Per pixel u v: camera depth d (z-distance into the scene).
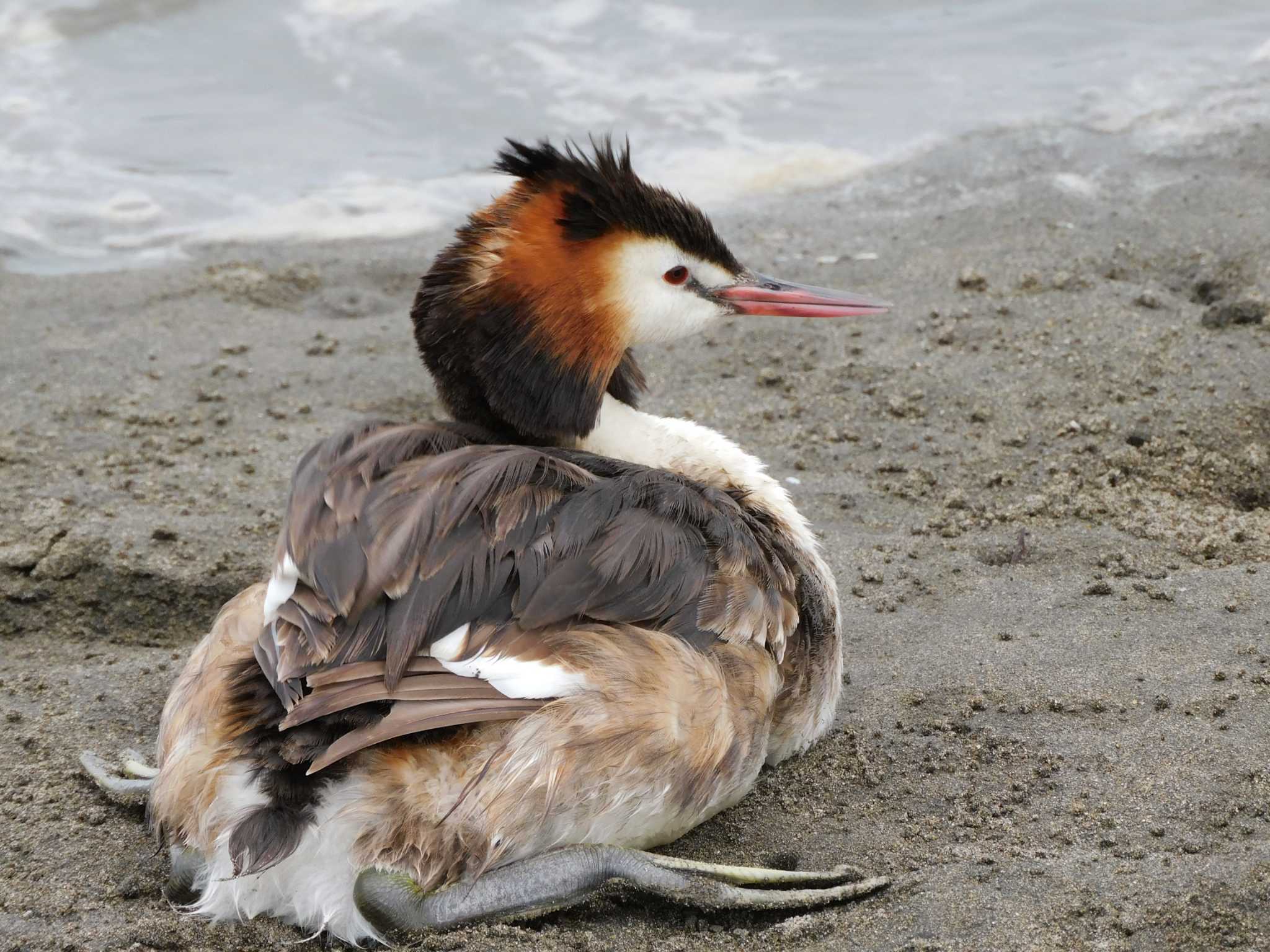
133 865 8.11
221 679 7.64
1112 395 12.74
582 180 8.70
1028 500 11.55
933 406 12.98
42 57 22.23
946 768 8.59
